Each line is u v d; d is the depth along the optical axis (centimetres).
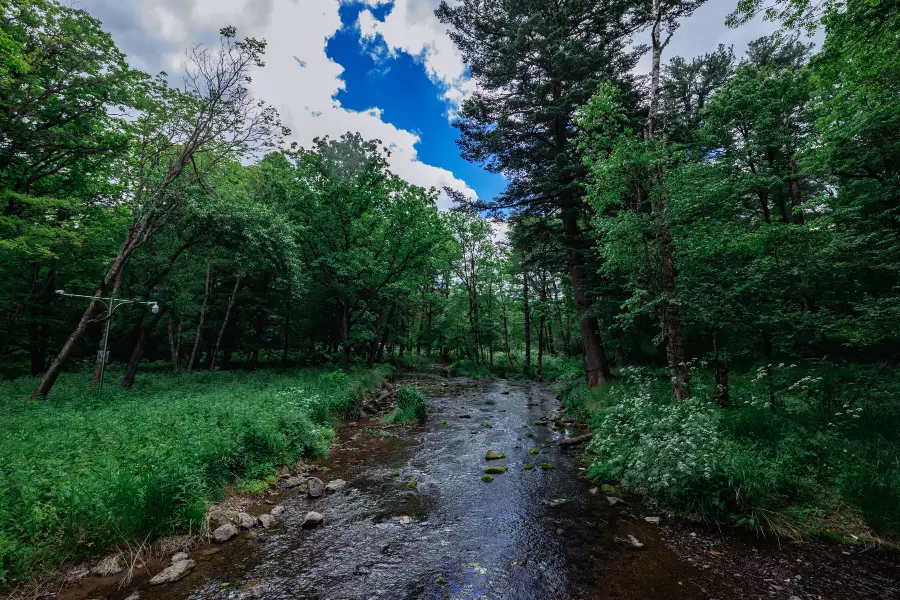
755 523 522
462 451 997
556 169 1476
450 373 3288
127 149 1413
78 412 880
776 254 904
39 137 1172
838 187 1411
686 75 2184
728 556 477
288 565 476
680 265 921
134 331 2034
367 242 2328
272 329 2650
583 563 476
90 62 1191
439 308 4094
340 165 2127
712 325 875
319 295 2417
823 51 883
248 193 2059
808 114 1377
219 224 1533
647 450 657
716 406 787
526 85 1641
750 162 1363
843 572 434
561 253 1667
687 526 557
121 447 659
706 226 895
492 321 3666
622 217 875
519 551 510
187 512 532
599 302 1467
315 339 2942
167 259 1645
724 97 1370
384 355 3688
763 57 1944
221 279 2317
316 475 812
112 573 437
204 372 1977
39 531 432
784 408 777
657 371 1452
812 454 618
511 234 1847
